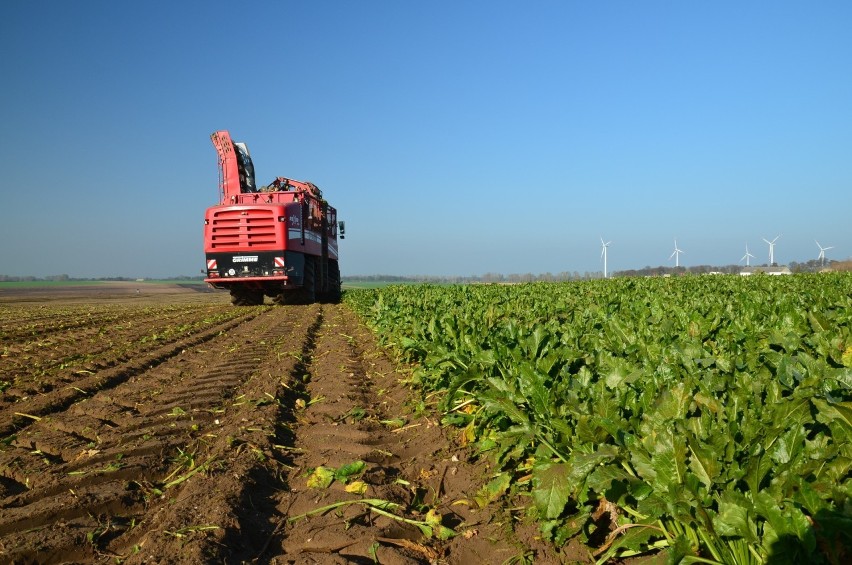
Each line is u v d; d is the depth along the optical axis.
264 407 7.53
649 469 3.06
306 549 4.06
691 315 7.27
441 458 5.66
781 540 2.42
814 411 3.08
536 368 4.86
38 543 4.00
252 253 24.64
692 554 2.81
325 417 7.43
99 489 4.98
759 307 8.80
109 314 24.72
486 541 4.01
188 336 15.30
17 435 6.63
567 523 3.74
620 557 3.47
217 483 4.98
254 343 13.87
